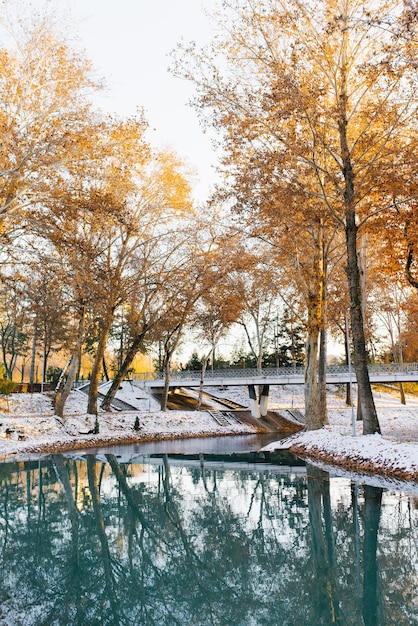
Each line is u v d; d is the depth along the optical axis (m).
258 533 10.13
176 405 49.03
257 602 6.77
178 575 7.92
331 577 7.58
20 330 58.47
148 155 25.36
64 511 12.47
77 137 20.05
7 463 21.14
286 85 17.42
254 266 33.03
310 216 20.33
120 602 6.88
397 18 14.85
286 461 21.64
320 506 12.18
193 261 35.91
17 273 23.48
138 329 39.31
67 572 8.16
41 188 21.17
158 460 22.69
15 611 6.60
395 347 66.06
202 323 45.88
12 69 20.30
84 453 25.12
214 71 19.14
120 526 10.95
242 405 54.03
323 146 19.80
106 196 22.55
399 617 6.07
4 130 18.83
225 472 18.86
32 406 37.62
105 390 49.06
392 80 17.52
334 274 37.69
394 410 48.38
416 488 13.68
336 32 18.62
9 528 10.85
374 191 19.00
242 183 20.02
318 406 26.84
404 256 22.72
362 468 17.38
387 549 8.68
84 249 22.69
